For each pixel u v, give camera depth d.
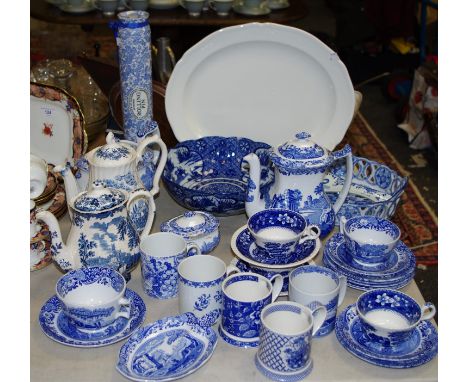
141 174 1.37
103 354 1.03
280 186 1.27
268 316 1.01
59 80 1.82
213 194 1.32
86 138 1.53
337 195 1.54
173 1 3.21
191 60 1.54
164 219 1.44
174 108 1.58
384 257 1.20
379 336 1.01
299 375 0.97
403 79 3.96
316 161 1.22
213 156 1.56
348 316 1.09
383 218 1.30
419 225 2.72
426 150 3.38
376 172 1.57
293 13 3.24
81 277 1.08
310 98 1.58
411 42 4.15
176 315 1.12
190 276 1.12
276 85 1.59
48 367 1.00
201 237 1.23
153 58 1.94
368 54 4.24
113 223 1.13
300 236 1.15
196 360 0.98
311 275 1.12
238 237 1.21
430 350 1.01
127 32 1.42
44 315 1.09
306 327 0.98
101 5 3.14
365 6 4.05
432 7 3.56
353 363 1.01
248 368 1.00
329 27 4.86
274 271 1.14
